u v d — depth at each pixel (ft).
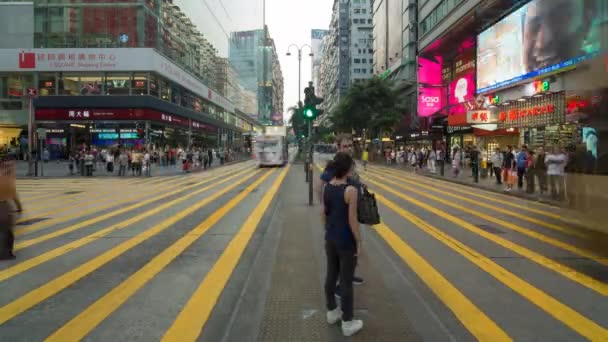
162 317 13.83
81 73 128.36
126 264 20.15
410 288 16.58
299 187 58.54
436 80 154.20
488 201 43.93
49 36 127.75
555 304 14.89
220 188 58.75
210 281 17.53
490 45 99.45
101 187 61.21
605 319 13.61
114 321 13.50
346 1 412.16
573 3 26.16
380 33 251.80
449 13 131.95
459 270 19.02
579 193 23.15
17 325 13.23
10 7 126.82
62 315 14.01
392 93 162.09
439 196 48.26
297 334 12.58
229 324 13.34
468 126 119.14
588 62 22.76
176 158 130.82
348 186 12.50
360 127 170.50
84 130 129.80
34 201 44.88
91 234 27.35
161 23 139.74
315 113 51.49
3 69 125.70
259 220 32.37
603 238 25.39
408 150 132.67
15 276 18.33
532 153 52.19
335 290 13.96
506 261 20.53
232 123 264.72
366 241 25.02
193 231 28.14
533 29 78.64
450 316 13.87
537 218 33.27
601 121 21.77
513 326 13.08
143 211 37.45
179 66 151.23
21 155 127.85
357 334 12.50
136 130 129.49
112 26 128.16
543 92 75.41
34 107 126.31
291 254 21.71
